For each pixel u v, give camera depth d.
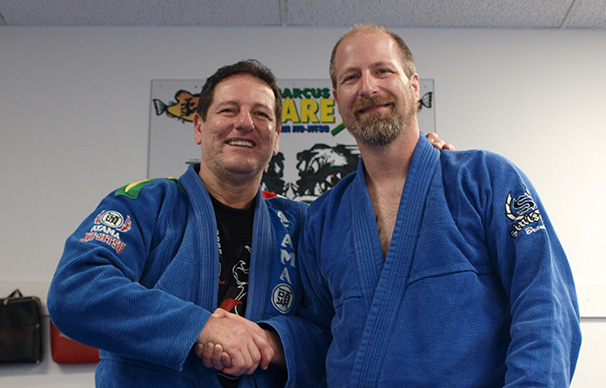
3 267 2.28
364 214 1.18
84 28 2.54
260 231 1.35
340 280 1.16
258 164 1.36
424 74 2.55
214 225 1.29
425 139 1.21
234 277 1.29
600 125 2.51
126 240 1.16
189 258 1.22
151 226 1.22
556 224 2.40
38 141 2.41
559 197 2.43
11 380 2.16
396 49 1.22
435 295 1.00
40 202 2.36
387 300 1.05
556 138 2.49
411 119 1.19
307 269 1.31
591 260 2.35
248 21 2.54
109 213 1.18
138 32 2.55
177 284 1.17
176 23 2.55
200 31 2.56
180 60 2.53
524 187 1.04
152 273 1.19
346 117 1.21
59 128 2.43
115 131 2.44
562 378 0.85
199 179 1.35
